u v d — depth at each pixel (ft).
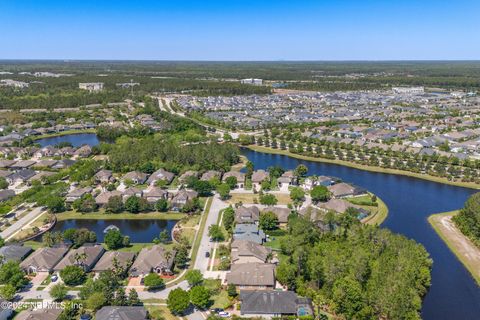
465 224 469.16
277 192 599.98
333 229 437.17
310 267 359.46
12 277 346.74
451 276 383.86
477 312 332.80
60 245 420.36
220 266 386.32
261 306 317.01
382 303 310.45
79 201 531.09
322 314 319.88
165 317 313.53
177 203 540.93
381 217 516.32
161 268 376.68
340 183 601.21
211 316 307.78
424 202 571.28
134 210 524.93
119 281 361.10
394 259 368.07
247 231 451.53
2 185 598.34
